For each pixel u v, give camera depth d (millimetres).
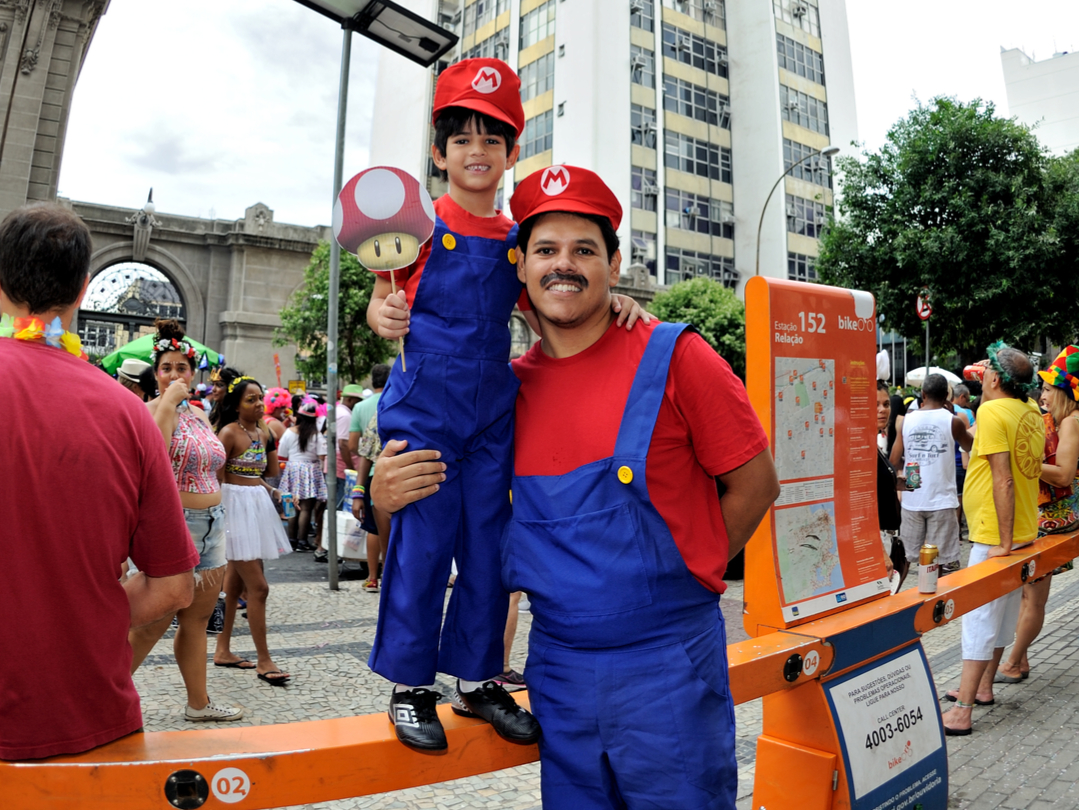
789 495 2490
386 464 1537
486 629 1606
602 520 1553
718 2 35438
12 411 1371
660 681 1512
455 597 1613
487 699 1645
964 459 8930
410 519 1540
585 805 1572
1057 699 4258
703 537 1625
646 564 1534
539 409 1686
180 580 1630
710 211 33750
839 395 2721
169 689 4156
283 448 9391
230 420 4465
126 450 1493
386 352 22625
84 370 1503
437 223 1663
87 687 1422
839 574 2674
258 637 4352
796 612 2459
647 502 1545
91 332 25219
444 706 1773
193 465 3584
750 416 1644
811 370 2586
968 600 3146
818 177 35625
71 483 1396
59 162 14359
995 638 3828
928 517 6273
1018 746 3625
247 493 4379
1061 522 4473
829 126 36781
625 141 30766
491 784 3250
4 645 1343
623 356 1651
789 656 2191
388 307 1562
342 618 5871
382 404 1620
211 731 1527
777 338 2443
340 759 1456
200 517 3588
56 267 1480
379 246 1566
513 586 1630
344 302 21875
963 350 18609
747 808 3021
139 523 1567
